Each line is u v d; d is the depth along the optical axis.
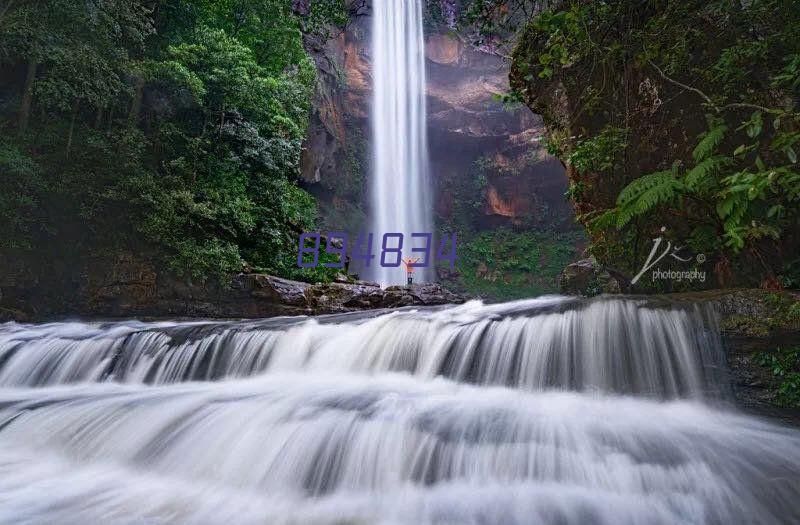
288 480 3.76
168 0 17.45
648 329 5.01
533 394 5.29
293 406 4.77
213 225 15.02
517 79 9.84
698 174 5.32
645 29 7.28
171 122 16.05
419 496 3.39
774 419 4.21
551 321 5.62
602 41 7.69
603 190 8.51
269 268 16.77
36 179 12.44
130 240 14.09
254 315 13.73
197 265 13.80
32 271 13.09
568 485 3.30
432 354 6.31
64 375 7.36
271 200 17.41
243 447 4.12
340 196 39.12
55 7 12.55
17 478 3.96
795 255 5.73
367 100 41.06
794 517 2.87
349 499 3.49
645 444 3.70
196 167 15.71
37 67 14.09
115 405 5.23
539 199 44.25
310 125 33.19
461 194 45.25
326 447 3.94
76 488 3.78
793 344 4.43
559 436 3.85
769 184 4.42
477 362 5.91
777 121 4.82
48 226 13.12
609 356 5.13
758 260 6.12
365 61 42.16
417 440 3.86
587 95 8.45
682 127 7.35
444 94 44.69
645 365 4.95
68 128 13.99
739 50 6.12
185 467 4.05
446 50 44.97
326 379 6.38
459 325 6.34
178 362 7.11
